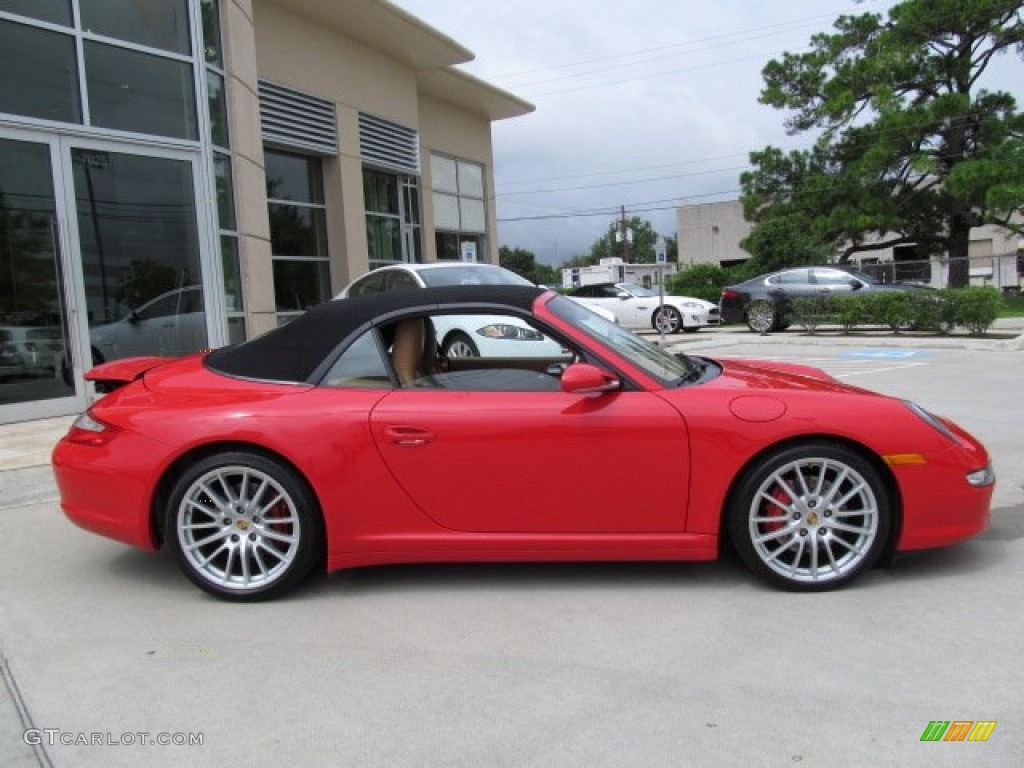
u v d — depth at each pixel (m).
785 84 30.84
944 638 3.13
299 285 15.73
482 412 3.63
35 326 8.00
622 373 3.71
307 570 3.76
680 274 36.31
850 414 3.57
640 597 3.64
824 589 3.61
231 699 2.86
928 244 32.56
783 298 18.33
